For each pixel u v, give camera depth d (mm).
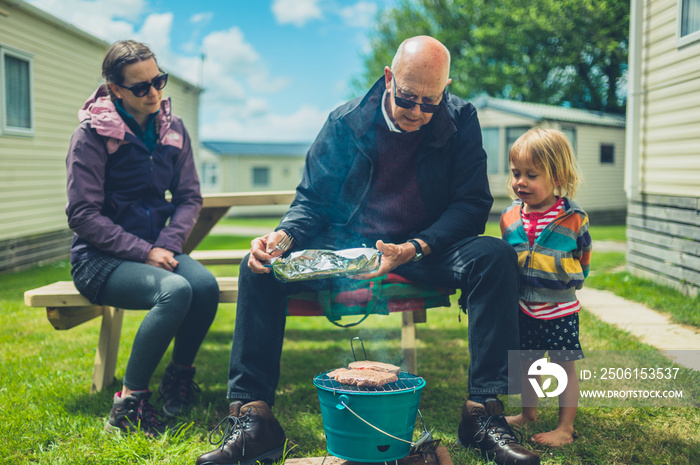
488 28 23234
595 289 5098
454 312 4641
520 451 1680
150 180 2379
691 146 4770
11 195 7820
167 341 2102
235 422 1797
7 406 2291
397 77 2014
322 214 2342
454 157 2256
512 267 1883
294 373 2828
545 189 2053
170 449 1886
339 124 2293
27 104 8391
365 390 1604
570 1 20281
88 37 9922
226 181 27609
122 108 2318
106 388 2547
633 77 5645
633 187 5703
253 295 1952
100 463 1824
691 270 4641
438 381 2656
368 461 1623
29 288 5801
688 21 4844
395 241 2338
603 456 1796
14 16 8016
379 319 4426
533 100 23812
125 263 2223
